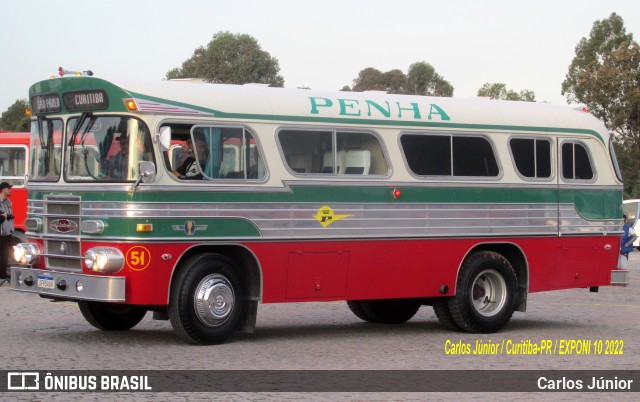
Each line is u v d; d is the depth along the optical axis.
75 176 12.52
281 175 12.90
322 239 13.18
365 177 13.57
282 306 18.28
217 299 12.43
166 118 12.14
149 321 15.35
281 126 12.98
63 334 13.45
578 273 15.57
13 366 10.63
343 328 15.00
